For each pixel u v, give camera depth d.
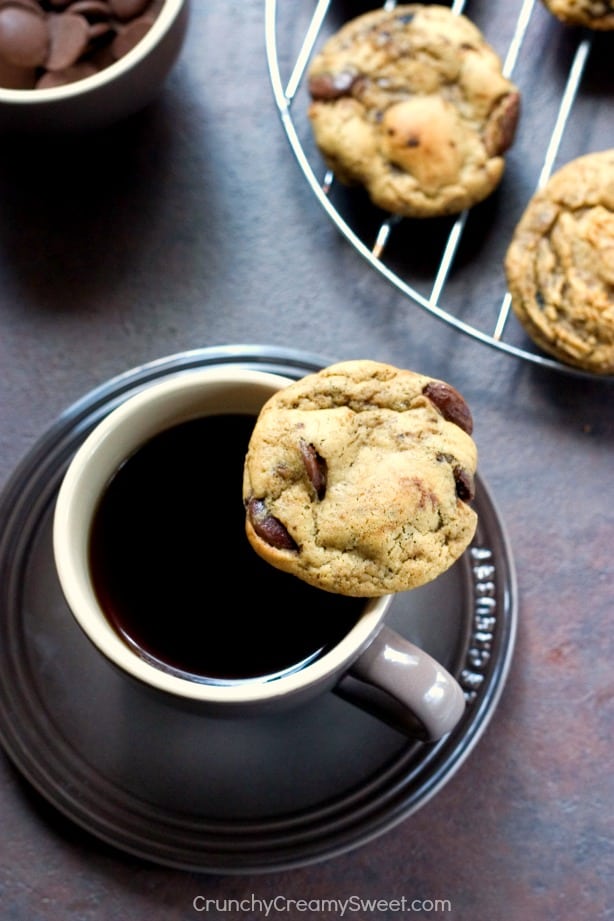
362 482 0.32
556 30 0.43
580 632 0.41
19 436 0.41
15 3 0.40
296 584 0.35
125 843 0.38
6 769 0.40
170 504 0.36
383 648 0.33
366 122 0.41
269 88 0.43
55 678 0.38
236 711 0.32
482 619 0.39
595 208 0.40
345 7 0.43
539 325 0.40
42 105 0.38
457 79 0.41
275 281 0.42
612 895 0.40
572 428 0.42
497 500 0.41
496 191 0.42
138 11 0.40
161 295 0.42
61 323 0.42
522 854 0.40
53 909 0.39
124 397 0.39
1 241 0.42
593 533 0.41
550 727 0.40
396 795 0.38
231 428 0.35
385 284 0.42
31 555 0.38
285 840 0.38
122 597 0.35
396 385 0.33
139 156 0.43
